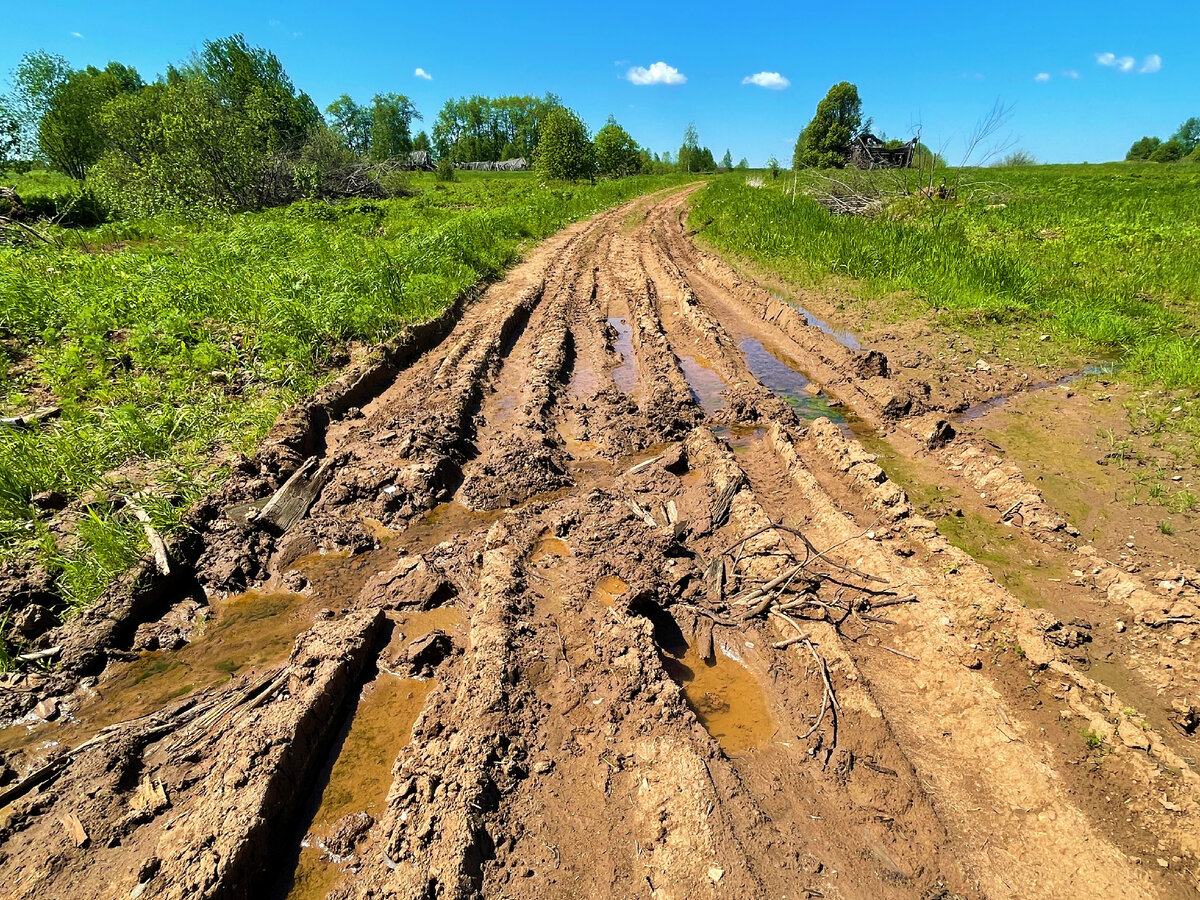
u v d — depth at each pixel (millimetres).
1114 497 6332
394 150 67375
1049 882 3268
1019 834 3494
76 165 27656
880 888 3227
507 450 7203
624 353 11227
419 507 6445
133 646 4781
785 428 7938
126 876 3160
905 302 12445
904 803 3639
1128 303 11453
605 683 4242
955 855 3395
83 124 27047
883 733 4051
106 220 19406
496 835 3359
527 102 89188
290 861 3393
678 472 7223
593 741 3918
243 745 3729
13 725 4168
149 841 3381
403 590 5203
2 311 9102
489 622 4625
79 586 4980
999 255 13680
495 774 3654
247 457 6648
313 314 10180
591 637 4613
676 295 14250
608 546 5566
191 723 4105
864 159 40000
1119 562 5492
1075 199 23875
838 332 11727
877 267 14320
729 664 4691
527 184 41219
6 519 5535
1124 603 5031
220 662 4672
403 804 3498
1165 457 6859
